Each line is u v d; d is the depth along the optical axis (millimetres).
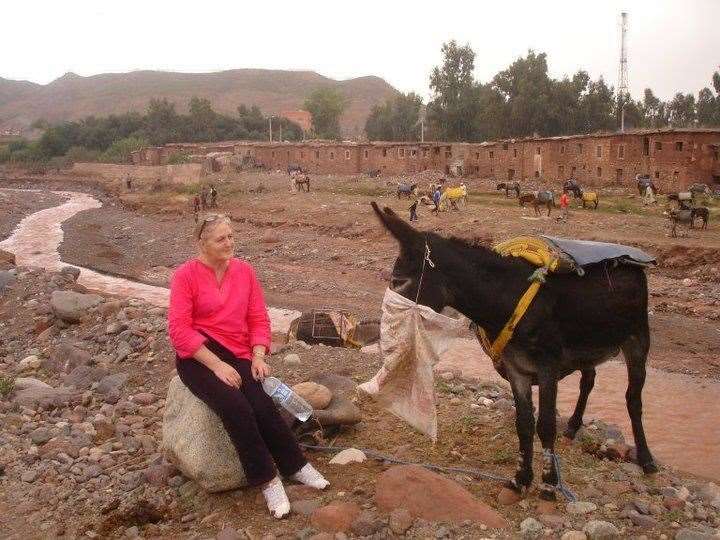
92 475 6297
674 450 9930
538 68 76812
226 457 5461
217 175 67750
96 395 8812
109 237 42531
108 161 102500
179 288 5262
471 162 61469
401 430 6914
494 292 5285
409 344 5355
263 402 5383
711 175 42594
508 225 32625
